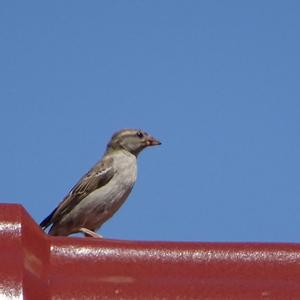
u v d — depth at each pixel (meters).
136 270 9.58
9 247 9.02
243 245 9.99
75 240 9.83
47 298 8.83
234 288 9.29
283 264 9.80
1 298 8.20
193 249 9.89
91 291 9.04
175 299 9.05
